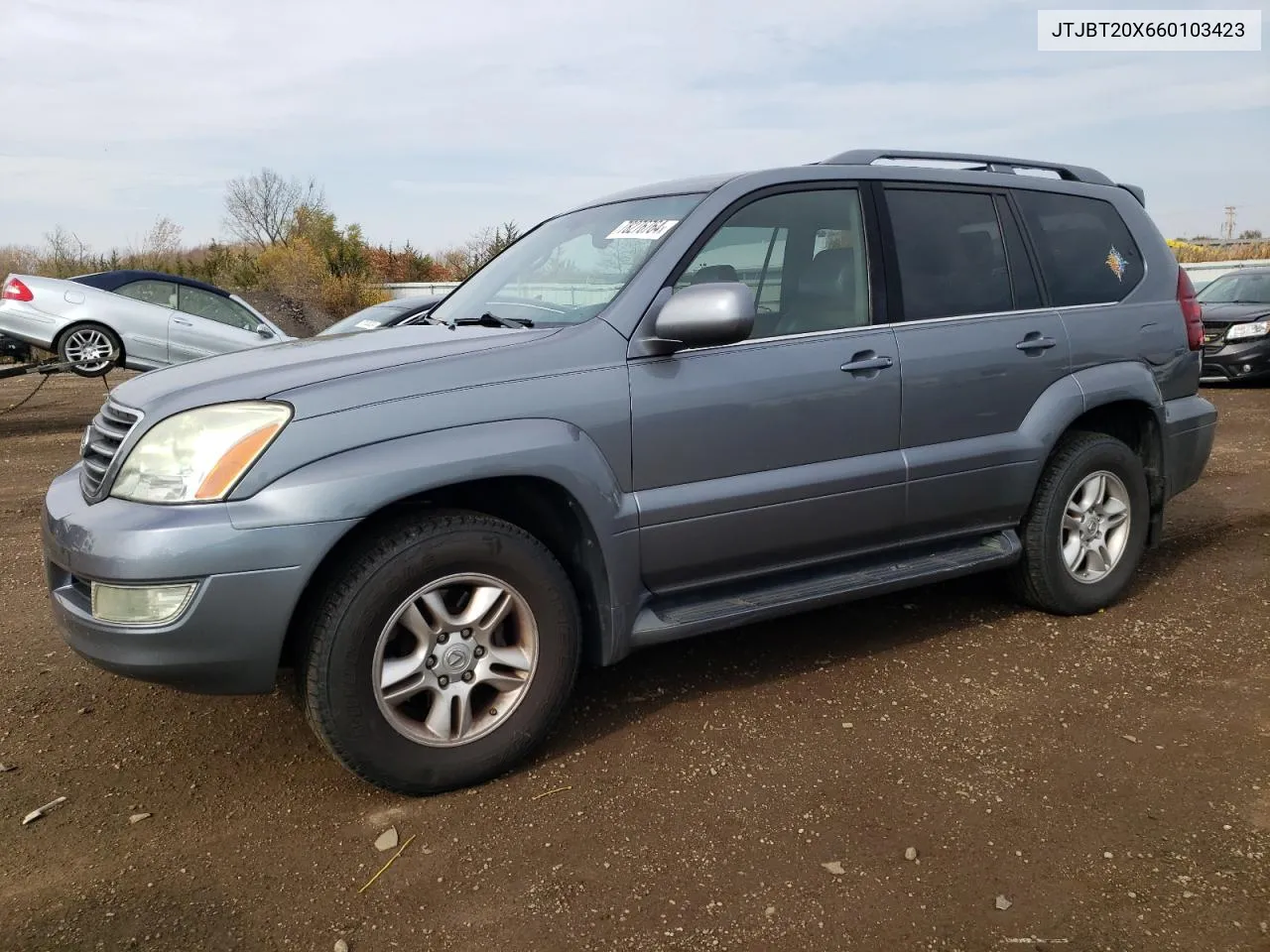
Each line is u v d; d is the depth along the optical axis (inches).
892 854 99.8
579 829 105.3
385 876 97.7
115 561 100.0
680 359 126.1
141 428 107.3
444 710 111.8
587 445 117.6
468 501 121.5
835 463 138.4
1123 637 159.0
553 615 117.2
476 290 156.1
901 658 151.5
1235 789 110.9
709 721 130.8
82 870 99.3
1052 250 166.1
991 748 122.0
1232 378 470.3
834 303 141.8
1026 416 157.6
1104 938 86.7
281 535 100.7
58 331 425.7
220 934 89.0
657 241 132.0
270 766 120.8
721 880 96.0
